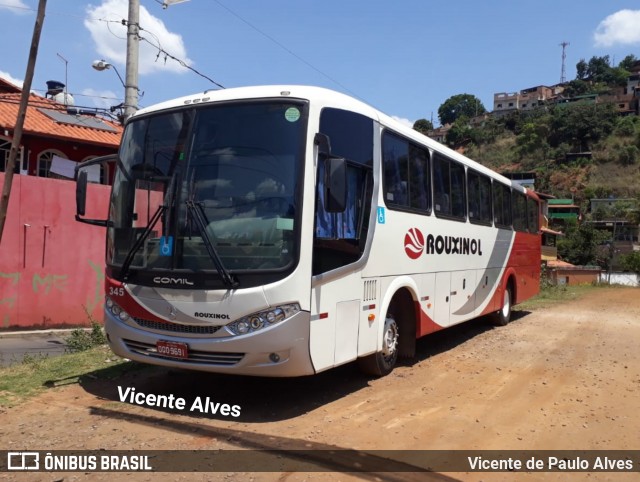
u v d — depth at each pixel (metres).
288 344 4.96
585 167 86.38
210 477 4.00
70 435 4.80
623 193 75.69
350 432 5.00
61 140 17.31
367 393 6.33
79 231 12.95
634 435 5.19
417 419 5.44
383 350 6.94
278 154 5.23
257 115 5.39
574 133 95.50
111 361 7.50
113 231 5.95
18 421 5.14
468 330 11.81
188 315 5.15
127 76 11.77
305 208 5.12
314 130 5.30
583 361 8.64
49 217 12.50
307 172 5.17
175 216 5.34
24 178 12.15
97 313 13.27
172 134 5.66
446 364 8.10
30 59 6.16
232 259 5.07
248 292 4.96
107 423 5.11
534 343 10.27
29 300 12.26
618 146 89.62
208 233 5.18
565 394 6.59
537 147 96.75
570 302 21.06
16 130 6.17
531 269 14.58
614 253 56.41
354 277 5.95
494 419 5.54
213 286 5.05
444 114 141.12
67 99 20.48
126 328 5.60
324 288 5.40
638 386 7.09
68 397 5.90
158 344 5.35
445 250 8.62
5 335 11.62
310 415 5.46
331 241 5.52
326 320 5.43
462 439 4.94
